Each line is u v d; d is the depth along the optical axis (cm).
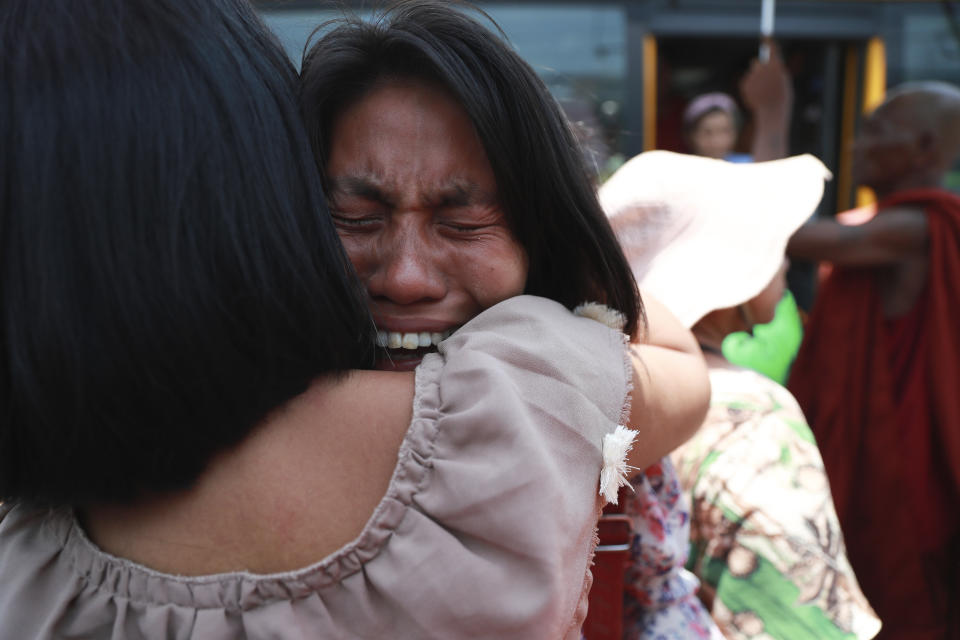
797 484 102
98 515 53
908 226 185
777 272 117
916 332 186
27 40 48
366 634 48
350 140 60
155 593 50
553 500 48
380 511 49
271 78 56
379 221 62
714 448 104
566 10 330
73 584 52
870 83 348
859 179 218
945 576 181
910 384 185
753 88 221
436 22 59
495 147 59
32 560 54
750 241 107
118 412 47
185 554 51
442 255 62
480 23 61
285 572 49
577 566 50
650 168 119
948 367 181
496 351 54
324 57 59
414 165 60
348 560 49
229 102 51
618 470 52
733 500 100
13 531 57
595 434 53
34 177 46
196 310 47
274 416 52
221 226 49
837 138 356
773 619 96
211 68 51
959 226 183
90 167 46
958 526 180
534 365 54
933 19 349
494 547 48
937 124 197
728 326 122
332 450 51
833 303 197
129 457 49
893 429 184
